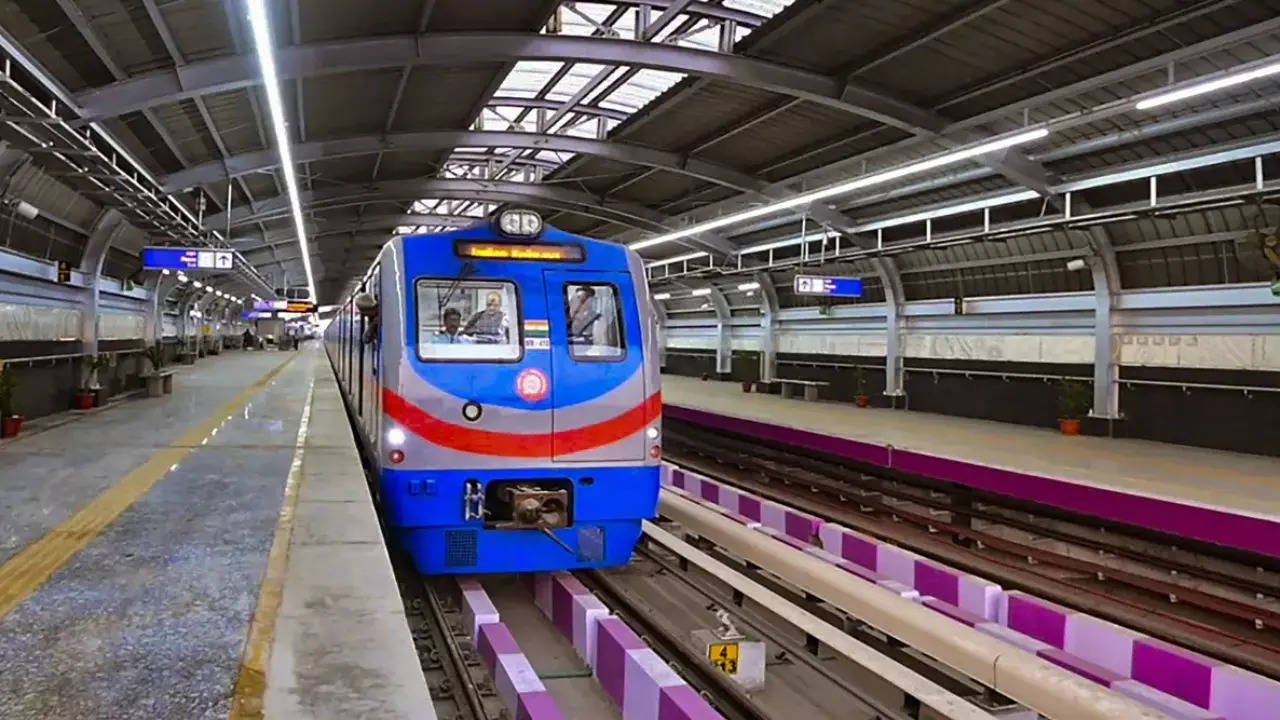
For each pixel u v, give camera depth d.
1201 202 11.14
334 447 8.64
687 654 5.63
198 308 31.12
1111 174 12.35
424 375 6.10
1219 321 13.32
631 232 23.92
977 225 16.45
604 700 5.27
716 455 16.77
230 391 16.16
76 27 7.82
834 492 12.75
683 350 33.22
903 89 11.38
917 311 19.80
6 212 10.10
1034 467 10.95
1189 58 9.02
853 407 20.58
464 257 6.44
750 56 10.84
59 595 3.86
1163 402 14.18
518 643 6.16
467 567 6.20
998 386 17.77
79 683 2.91
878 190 15.96
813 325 24.12
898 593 6.55
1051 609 6.49
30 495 6.10
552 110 15.90
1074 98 10.93
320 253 32.81
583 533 6.44
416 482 6.04
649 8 11.13
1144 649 5.66
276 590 3.97
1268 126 10.43
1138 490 9.25
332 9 9.34
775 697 5.32
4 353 10.14
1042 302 16.53
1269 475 10.49
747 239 22.59
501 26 10.45
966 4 9.02
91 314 13.63
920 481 12.46
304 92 11.96
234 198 17.94
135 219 13.45
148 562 4.40
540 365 6.33
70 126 9.01
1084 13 8.77
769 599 6.42
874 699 5.20
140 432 9.76
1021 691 4.74
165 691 2.86
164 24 8.34
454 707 4.93
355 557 4.55
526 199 20.14
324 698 2.82
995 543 9.80
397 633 3.45
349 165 17.67
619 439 6.49
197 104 10.98
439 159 18.62
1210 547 8.50
